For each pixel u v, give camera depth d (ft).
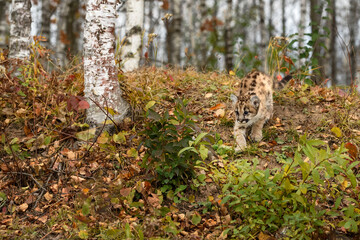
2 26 46.52
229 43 52.19
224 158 16.92
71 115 17.20
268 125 20.18
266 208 12.52
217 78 26.12
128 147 16.70
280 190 12.49
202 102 21.90
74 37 62.03
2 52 20.35
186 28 88.84
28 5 24.67
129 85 19.08
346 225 11.10
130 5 29.89
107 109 14.80
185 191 14.67
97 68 17.12
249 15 70.13
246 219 12.46
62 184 14.66
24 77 19.75
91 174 15.06
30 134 16.39
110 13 17.16
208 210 13.84
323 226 12.20
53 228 12.74
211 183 15.07
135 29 29.96
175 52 54.54
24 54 24.52
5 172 15.12
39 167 15.19
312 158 11.30
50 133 16.83
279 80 24.03
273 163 16.79
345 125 19.38
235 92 22.07
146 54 25.89
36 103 18.19
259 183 12.40
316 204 13.30
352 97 23.02
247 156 17.31
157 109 20.04
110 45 17.30
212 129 19.54
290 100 22.36
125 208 13.32
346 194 14.08
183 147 13.48
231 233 12.38
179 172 14.02
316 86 24.44
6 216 13.35
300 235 11.45
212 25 65.16
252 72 20.97
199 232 12.56
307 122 20.06
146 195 13.71
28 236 12.34
